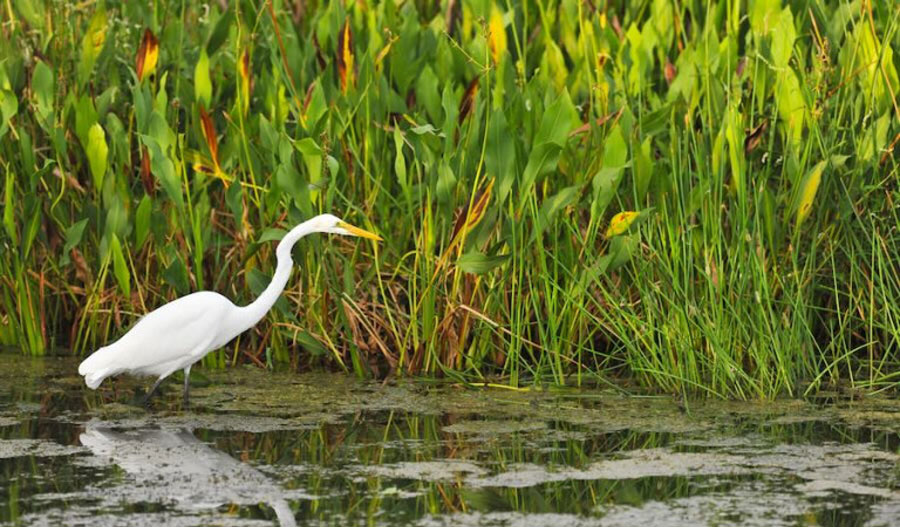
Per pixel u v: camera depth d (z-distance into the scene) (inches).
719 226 439.8
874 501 330.6
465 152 473.4
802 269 482.9
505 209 482.0
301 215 485.1
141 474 355.3
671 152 458.6
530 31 575.2
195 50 550.9
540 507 326.6
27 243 501.0
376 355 508.7
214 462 367.9
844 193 474.3
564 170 490.6
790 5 549.0
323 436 398.0
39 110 497.7
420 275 485.7
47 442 389.1
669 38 546.6
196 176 500.1
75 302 520.7
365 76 493.0
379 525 312.5
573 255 471.5
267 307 445.7
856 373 474.9
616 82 514.3
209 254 516.4
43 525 311.0
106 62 547.5
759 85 490.6
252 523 313.0
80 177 527.8
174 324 424.5
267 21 557.0
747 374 462.3
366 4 543.8
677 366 457.4
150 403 442.9
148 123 488.7
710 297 446.3
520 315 474.9
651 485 345.1
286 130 528.7
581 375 480.7
